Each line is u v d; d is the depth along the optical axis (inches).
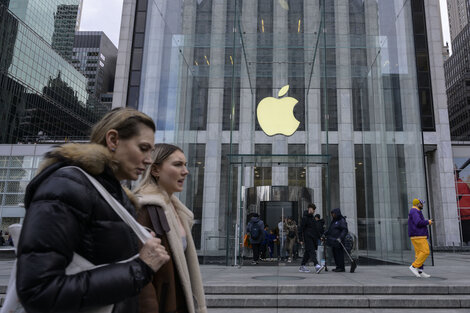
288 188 474.0
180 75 495.2
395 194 452.1
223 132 492.1
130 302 48.0
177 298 72.1
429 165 1073.5
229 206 425.1
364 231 476.4
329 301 218.2
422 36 1057.5
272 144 488.1
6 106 2162.9
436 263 476.1
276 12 529.7
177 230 75.0
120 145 54.4
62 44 3447.3
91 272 41.1
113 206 47.4
